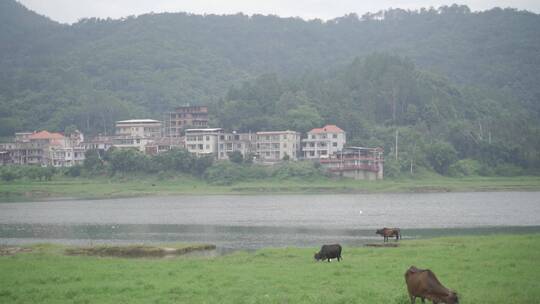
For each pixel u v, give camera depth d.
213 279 38.75
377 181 199.62
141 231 90.81
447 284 35.31
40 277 39.75
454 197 161.62
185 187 190.25
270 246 70.50
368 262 45.19
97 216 117.44
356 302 31.34
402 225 93.62
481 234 79.88
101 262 47.84
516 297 31.70
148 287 36.12
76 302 32.69
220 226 96.81
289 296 33.00
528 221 97.25
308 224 97.62
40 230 93.19
